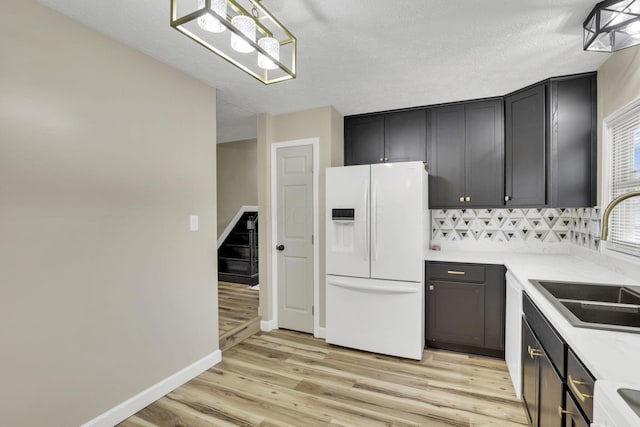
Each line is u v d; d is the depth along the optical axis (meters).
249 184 5.71
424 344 2.87
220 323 3.15
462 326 2.73
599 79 2.26
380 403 2.06
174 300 2.25
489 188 2.85
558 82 2.41
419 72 2.34
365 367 2.54
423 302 2.76
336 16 1.66
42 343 1.55
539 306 1.46
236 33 1.12
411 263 2.64
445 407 2.01
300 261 3.24
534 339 1.60
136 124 1.99
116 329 1.88
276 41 1.36
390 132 3.20
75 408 1.68
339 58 2.12
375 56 2.09
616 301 1.65
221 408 2.02
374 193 2.74
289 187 3.27
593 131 2.32
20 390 1.48
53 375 1.60
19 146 1.47
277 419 1.92
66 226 1.64
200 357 2.47
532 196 2.58
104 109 1.82
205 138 2.51
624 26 1.51
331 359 2.69
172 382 2.22
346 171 2.85
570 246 2.89
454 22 1.72
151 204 2.08
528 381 1.75
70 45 1.66
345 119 3.39
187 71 2.31
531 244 3.03
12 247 1.45
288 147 3.26
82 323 1.71
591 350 0.99
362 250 2.78
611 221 2.12
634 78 1.81
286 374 2.44
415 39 1.89
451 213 3.32
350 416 1.94
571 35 1.83
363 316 2.80
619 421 0.68
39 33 1.54
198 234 2.45
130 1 1.53
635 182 1.86
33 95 1.52
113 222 1.86
